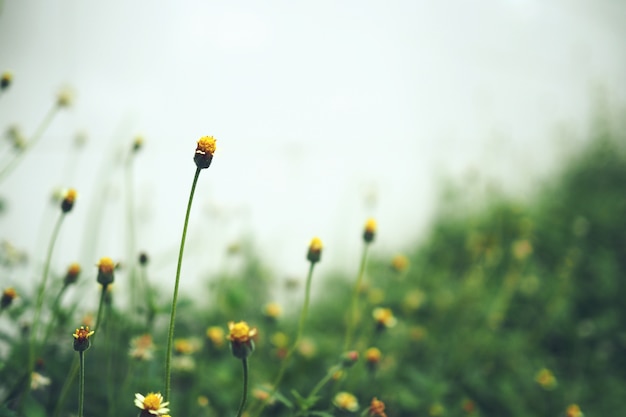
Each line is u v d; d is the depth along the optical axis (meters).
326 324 0.75
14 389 0.43
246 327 0.38
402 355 0.66
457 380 0.66
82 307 0.54
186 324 0.63
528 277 0.87
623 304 0.84
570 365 0.73
